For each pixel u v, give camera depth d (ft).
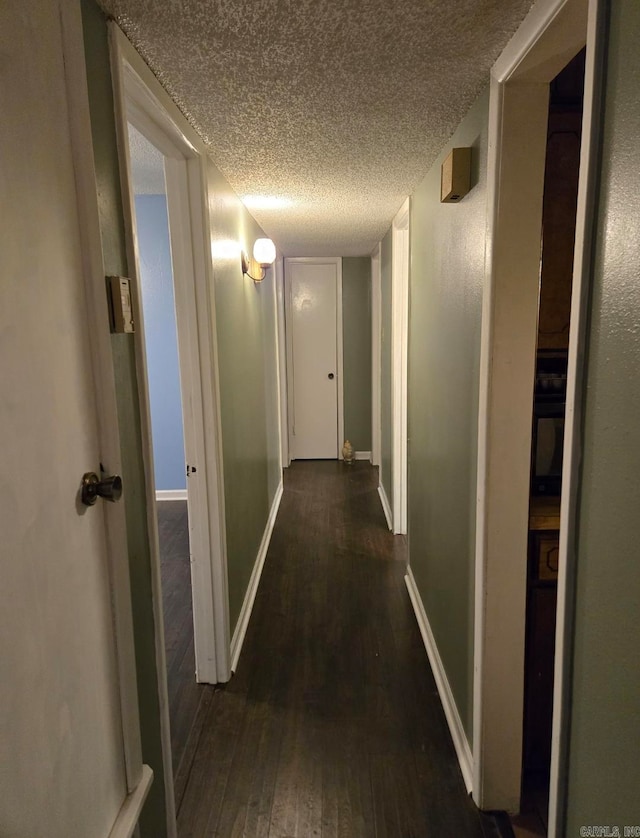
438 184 6.51
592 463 2.69
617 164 2.41
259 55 4.01
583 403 2.77
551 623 4.93
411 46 3.87
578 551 2.86
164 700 4.31
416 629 8.09
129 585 3.61
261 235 11.57
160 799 4.31
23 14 2.59
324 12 3.43
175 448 14.43
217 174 6.74
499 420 4.53
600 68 2.52
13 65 2.51
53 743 2.72
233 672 7.09
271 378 13.12
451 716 6.04
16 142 2.52
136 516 3.92
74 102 3.05
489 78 4.36
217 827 4.87
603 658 2.63
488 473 4.60
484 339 4.55
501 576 4.71
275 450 13.87
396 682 6.88
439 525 6.85
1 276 2.39
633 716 2.37
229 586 7.22
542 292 4.75
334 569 10.12
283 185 7.74
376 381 16.81
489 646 4.80
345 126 5.43
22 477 2.51
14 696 2.40
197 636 6.77
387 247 12.12
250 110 5.03
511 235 4.28
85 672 3.10
